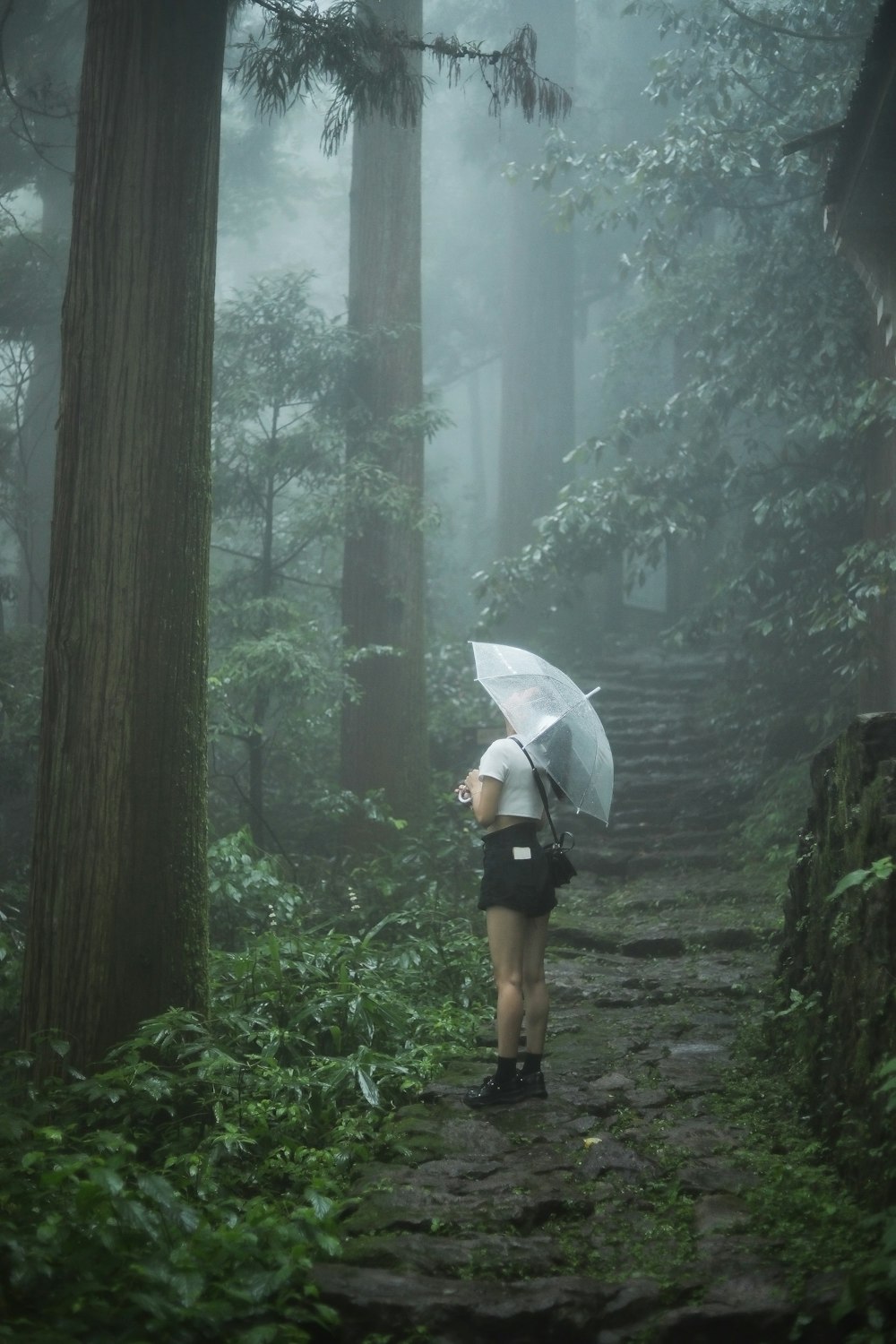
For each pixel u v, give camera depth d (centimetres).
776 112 1046
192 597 521
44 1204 335
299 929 782
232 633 1067
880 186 542
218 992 595
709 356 1109
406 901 905
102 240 508
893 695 879
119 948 499
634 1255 341
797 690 1235
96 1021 495
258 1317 299
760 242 1120
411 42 604
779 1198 364
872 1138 362
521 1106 461
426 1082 498
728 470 1155
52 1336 266
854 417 905
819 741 1130
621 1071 513
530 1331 303
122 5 512
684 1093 478
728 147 1027
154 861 507
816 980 478
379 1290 309
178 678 515
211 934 787
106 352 506
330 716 1089
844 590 984
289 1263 303
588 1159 404
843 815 466
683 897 899
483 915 876
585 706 488
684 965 729
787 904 572
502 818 471
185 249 516
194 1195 394
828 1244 333
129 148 509
